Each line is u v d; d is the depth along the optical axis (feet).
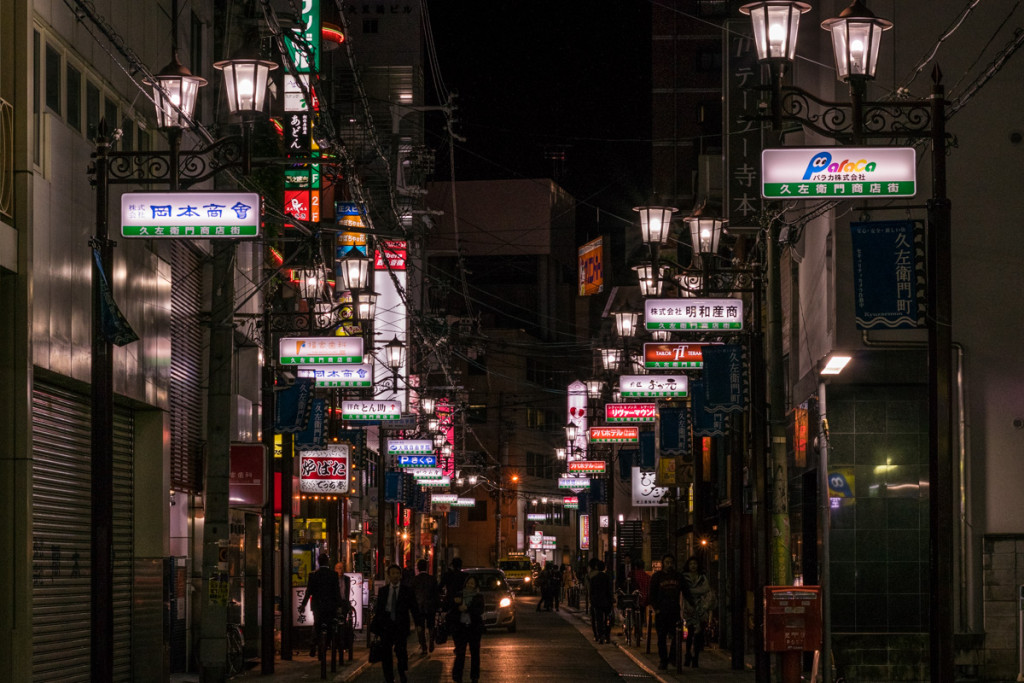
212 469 90.89
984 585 102.27
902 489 105.91
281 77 146.20
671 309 101.09
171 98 70.13
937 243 65.82
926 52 104.99
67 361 79.30
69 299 80.23
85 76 86.63
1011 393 103.91
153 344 99.60
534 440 465.06
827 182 64.23
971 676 101.40
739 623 117.50
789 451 126.21
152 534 100.53
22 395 71.92
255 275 141.28
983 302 104.63
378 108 288.51
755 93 118.11
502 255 456.86
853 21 64.08
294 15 122.72
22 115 73.15
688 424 148.36
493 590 198.08
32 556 73.00
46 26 78.33
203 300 125.29
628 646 157.79
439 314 326.44
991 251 104.63
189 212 69.15
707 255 102.12
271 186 139.95
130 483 100.32
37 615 76.59
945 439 65.77
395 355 176.55
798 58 116.06
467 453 398.42
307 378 122.21
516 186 456.04
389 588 104.99
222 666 89.15
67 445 83.61
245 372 146.72
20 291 72.18
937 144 65.62
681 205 256.73
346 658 137.69
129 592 99.04
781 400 88.53
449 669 130.31
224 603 89.86
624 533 275.59
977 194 104.99
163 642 99.81
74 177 81.92
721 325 100.94
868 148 64.28
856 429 106.42
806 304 118.73
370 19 323.78
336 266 181.06
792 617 80.43
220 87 122.72
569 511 487.61
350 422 166.50
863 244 80.79
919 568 105.09
